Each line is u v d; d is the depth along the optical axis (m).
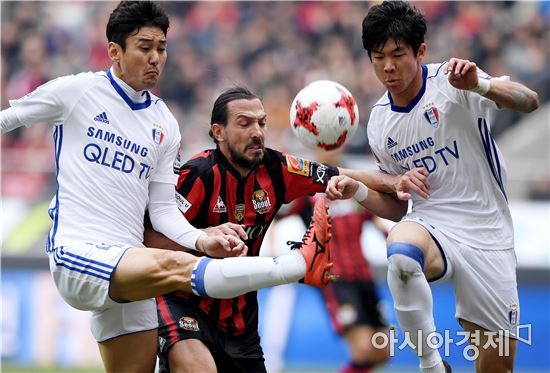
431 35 52.12
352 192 21.09
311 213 31.34
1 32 55.94
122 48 19.05
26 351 38.38
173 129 20.16
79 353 38.16
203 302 20.75
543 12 53.94
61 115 19.38
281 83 52.19
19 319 38.56
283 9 55.38
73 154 19.34
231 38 54.78
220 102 20.53
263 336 37.00
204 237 19.56
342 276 31.81
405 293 19.45
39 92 19.30
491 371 21.44
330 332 36.62
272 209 21.20
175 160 20.45
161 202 20.14
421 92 20.39
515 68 51.44
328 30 54.19
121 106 19.45
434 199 20.88
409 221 20.44
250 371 21.27
